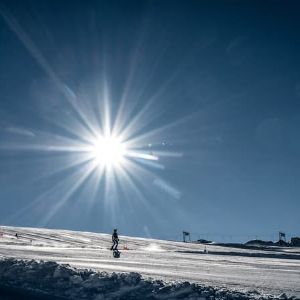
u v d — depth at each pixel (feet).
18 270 38.42
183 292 31.09
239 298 30.17
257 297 30.76
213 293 31.35
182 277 45.73
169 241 272.10
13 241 129.70
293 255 139.03
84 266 53.67
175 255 102.06
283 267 73.92
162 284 33.55
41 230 223.71
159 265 63.00
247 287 38.96
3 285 34.14
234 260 93.25
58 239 169.37
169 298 30.09
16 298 30.91
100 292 31.83
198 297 30.09
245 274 54.54
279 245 304.30
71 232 237.66
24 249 84.58
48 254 73.82
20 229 206.49
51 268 38.42
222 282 42.29
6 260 41.93
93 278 34.99
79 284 33.91
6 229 193.67
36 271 37.65
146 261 71.61
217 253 141.59
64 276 36.09
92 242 175.22
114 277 35.22
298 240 299.38
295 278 51.21
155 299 30.14
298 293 36.40
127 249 139.74
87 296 30.81
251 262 87.81
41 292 31.94
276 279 48.78
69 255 75.61
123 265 59.21
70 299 29.99
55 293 31.76
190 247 206.80
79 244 154.81
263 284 42.29
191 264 69.51
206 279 44.70
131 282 34.17
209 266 66.95
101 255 83.25
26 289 32.76
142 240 236.63
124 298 30.27
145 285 33.30
